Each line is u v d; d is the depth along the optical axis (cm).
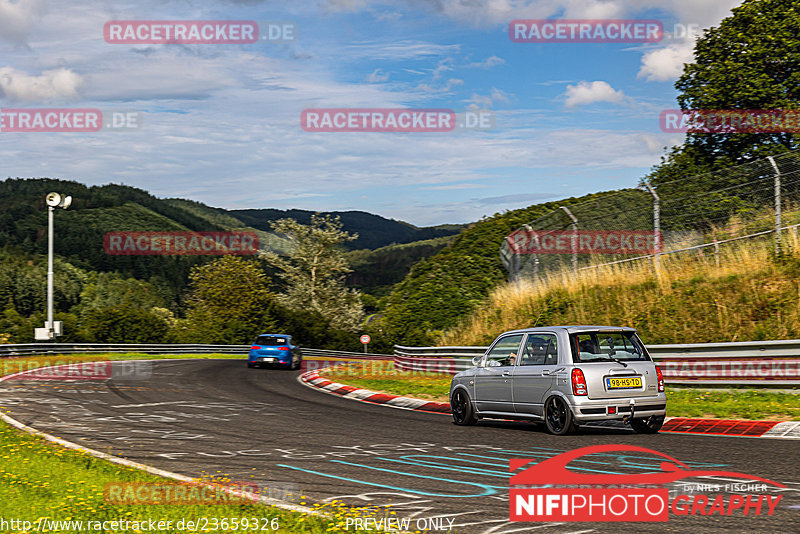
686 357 1652
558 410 1155
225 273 8631
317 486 798
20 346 3391
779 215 2044
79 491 743
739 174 2208
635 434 1157
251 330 6519
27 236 17988
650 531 598
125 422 1392
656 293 2205
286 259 8831
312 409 1625
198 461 969
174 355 4497
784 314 1819
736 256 2141
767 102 3434
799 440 1035
